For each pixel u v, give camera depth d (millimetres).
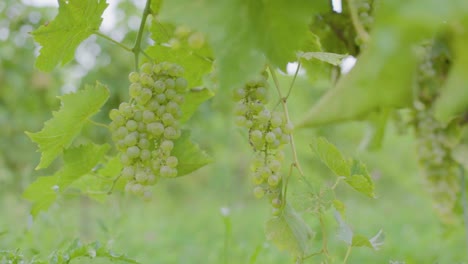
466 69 730
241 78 798
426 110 1157
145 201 961
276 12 808
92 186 1095
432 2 698
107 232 1337
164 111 957
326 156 967
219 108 808
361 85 759
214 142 3936
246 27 800
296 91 3564
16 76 2854
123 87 2941
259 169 956
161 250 2029
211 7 800
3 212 2418
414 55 742
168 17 804
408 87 757
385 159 3717
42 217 1401
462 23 717
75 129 978
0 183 2715
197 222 3178
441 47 945
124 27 2947
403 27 713
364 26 982
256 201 4637
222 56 797
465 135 1179
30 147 2973
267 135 938
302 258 1006
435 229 2363
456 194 1331
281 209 979
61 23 958
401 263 1146
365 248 1896
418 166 1327
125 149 964
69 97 944
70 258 1014
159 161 957
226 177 4316
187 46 981
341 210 992
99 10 970
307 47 995
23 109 3016
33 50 2893
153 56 1018
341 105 768
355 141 3773
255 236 2238
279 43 815
